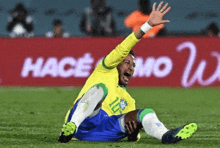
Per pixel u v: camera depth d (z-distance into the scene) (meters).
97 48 48.16
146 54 47.72
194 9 58.69
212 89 45.44
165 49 47.69
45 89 44.84
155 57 47.72
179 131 13.34
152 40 47.72
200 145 14.46
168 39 47.72
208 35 55.91
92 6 55.25
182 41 47.75
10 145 14.12
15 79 49.16
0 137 16.09
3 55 49.16
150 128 13.77
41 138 15.95
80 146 13.55
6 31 57.53
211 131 18.39
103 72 14.33
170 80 47.66
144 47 47.69
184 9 58.69
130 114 14.13
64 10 59.34
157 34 55.50
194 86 47.66
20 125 20.25
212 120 23.06
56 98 36.34
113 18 55.62
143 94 39.97
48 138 15.97
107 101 14.21
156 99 35.84
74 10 59.25
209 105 31.58
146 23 14.05
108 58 14.22
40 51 48.84
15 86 48.50
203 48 47.66
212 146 14.34
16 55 49.06
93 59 48.22
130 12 55.56
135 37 14.07
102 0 54.62
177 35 54.19
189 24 59.06
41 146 13.83
